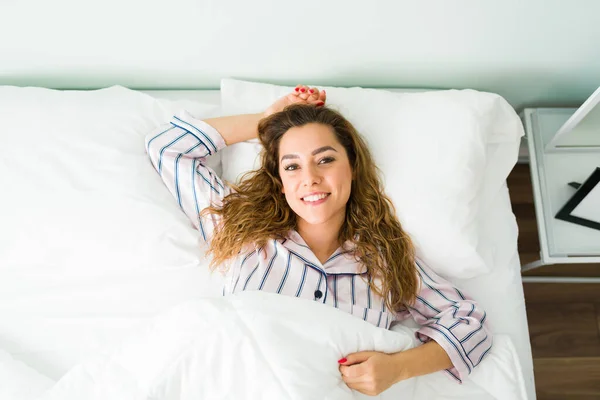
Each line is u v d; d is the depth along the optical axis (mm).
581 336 1651
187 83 1451
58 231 1186
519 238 1733
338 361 1052
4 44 1265
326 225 1211
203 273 1234
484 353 1158
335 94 1321
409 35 1268
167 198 1249
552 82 1438
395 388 1108
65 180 1209
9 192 1196
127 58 1341
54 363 1156
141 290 1215
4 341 1169
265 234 1220
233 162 1323
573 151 1416
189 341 1013
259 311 1039
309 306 1069
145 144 1270
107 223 1195
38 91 1296
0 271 1197
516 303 1264
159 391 974
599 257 1320
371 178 1236
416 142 1247
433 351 1131
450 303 1206
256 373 984
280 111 1258
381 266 1224
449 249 1222
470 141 1230
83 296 1204
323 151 1140
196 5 1183
